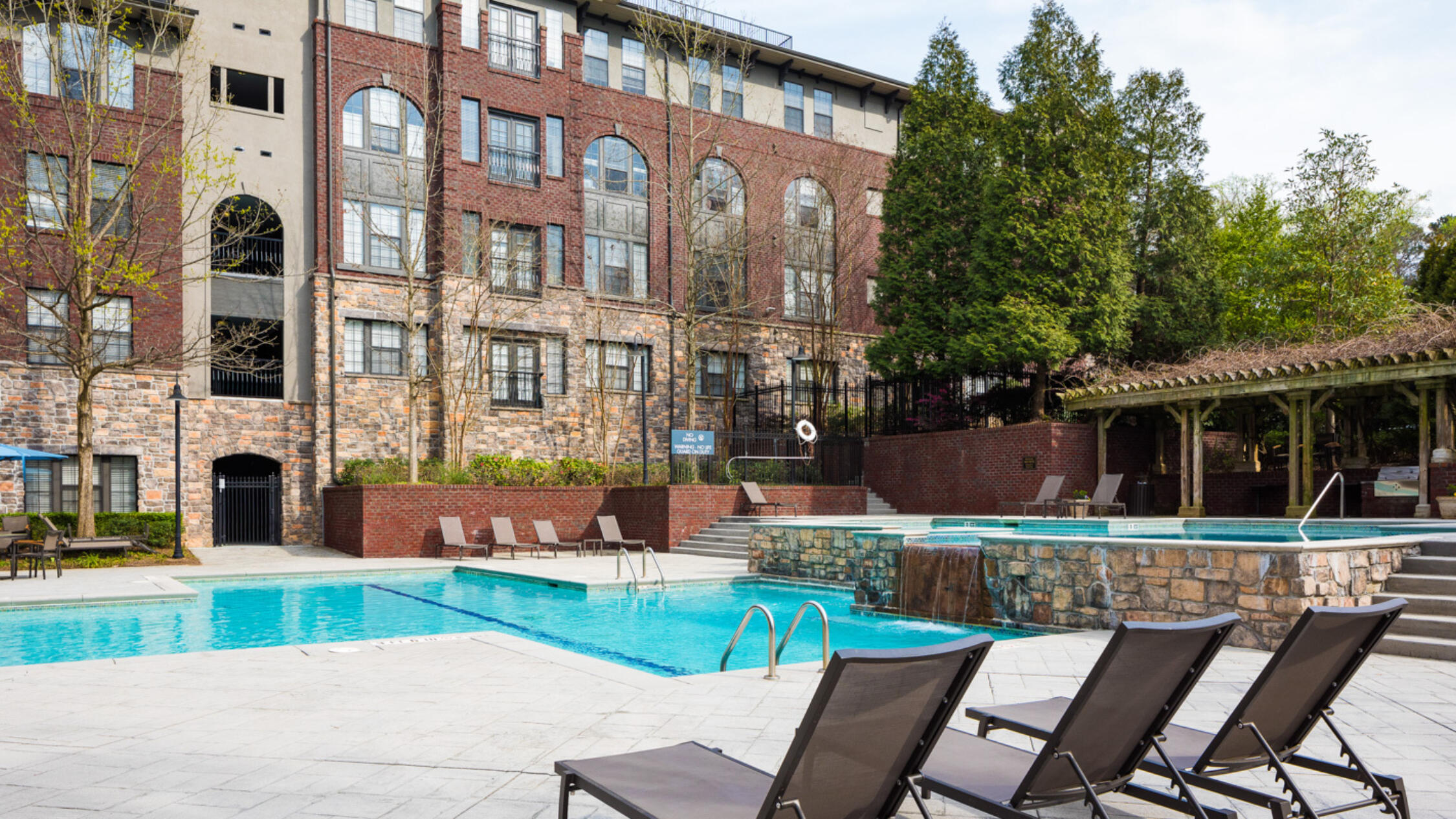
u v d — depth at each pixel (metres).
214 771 4.46
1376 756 4.75
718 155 29.36
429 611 12.61
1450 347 15.38
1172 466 23.17
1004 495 22.27
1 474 19.73
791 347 30.52
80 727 5.39
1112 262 22.22
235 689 6.48
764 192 30.00
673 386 28.17
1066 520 16.83
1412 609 8.28
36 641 10.29
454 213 24.48
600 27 28.42
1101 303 22.06
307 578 16.67
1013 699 6.07
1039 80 23.06
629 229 28.34
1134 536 14.69
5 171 19.91
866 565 12.98
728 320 29.30
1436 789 4.19
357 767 4.54
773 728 5.28
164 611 12.62
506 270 25.39
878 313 26.12
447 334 23.91
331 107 23.73
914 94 25.84
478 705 5.91
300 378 23.50
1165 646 3.14
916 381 25.66
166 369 21.58
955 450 23.55
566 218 26.77
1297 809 3.88
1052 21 23.22
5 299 19.88
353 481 22.58
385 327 24.34
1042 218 22.53
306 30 24.12
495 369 25.17
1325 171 25.47
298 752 4.82
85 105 18.67
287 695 6.27
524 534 22.11
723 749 4.82
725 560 18.95
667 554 21.08
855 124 32.88
